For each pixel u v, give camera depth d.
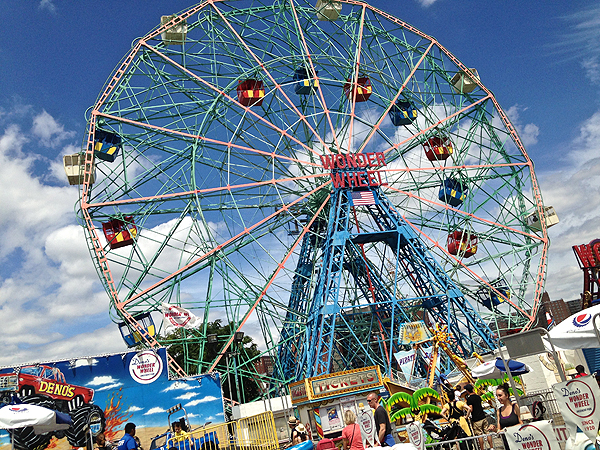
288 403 42.22
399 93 55.94
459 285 55.94
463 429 16.72
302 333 51.88
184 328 45.66
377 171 52.91
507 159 60.03
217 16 54.06
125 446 17.56
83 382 28.78
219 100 52.03
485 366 26.91
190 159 51.31
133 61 50.62
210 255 48.00
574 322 17.22
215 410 30.72
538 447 12.69
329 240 50.81
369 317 56.06
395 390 32.38
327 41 55.62
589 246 49.38
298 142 51.81
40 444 25.91
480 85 59.62
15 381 26.95
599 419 11.98
